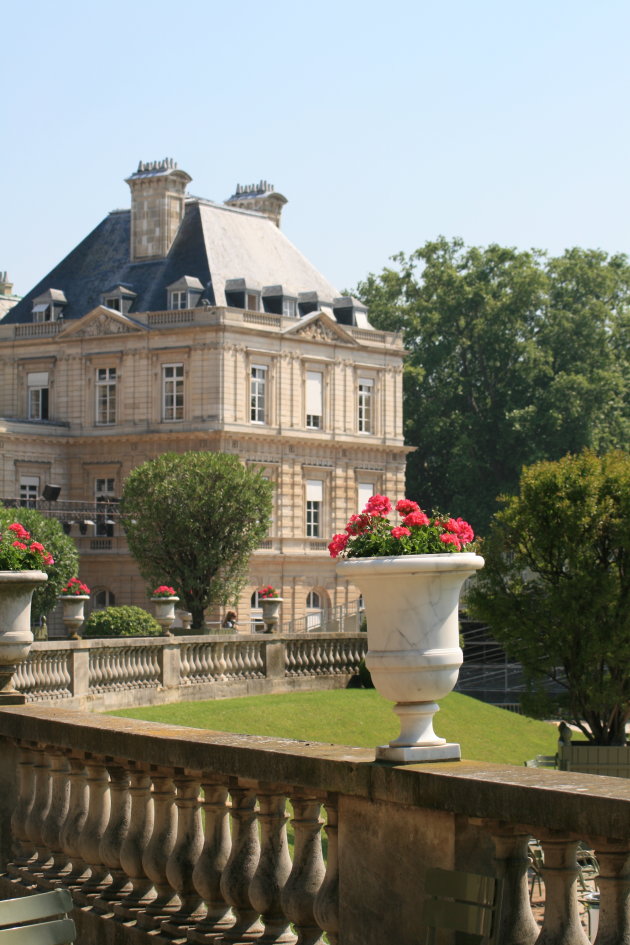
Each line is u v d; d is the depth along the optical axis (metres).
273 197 94.44
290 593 84.81
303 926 8.59
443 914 7.29
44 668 30.55
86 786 10.92
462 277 110.06
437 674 7.98
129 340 84.31
